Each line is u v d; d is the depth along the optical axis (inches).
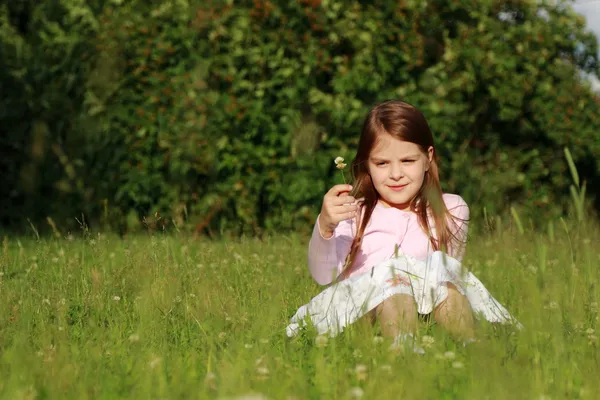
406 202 123.2
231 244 229.3
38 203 331.0
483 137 362.3
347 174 300.4
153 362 88.4
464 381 85.4
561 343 94.1
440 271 106.9
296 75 306.5
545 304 110.1
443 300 106.5
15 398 77.7
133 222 304.2
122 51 311.4
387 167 119.9
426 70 315.6
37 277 154.3
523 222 337.4
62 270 161.9
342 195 114.8
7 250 193.3
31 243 237.3
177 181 308.0
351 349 99.6
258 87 307.4
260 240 262.8
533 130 362.3
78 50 323.6
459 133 334.6
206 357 99.3
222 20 305.4
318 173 299.7
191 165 304.7
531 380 82.5
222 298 126.6
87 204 317.4
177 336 112.5
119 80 311.1
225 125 303.1
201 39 308.3
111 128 312.7
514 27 341.7
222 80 307.0
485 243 204.8
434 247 121.0
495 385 78.5
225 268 171.6
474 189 326.3
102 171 315.6
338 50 314.0
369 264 120.6
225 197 306.2
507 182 341.7
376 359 91.9
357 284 111.0
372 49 307.4
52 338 108.0
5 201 339.3
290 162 305.4
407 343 93.7
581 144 362.6
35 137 328.5
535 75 346.3
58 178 325.7
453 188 321.7
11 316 121.3
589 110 368.8
